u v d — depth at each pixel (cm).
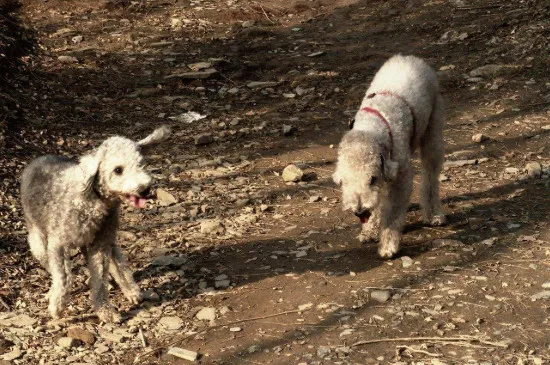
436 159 409
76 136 482
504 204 422
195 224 416
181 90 544
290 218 419
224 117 514
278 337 350
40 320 358
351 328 353
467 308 360
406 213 411
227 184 448
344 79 555
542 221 407
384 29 636
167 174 456
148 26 645
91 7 669
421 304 363
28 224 366
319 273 381
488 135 482
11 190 427
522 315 356
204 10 684
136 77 555
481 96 522
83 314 362
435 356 340
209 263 389
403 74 399
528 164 448
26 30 602
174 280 380
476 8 652
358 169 362
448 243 395
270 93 543
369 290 370
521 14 616
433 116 407
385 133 376
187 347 347
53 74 544
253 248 398
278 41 623
